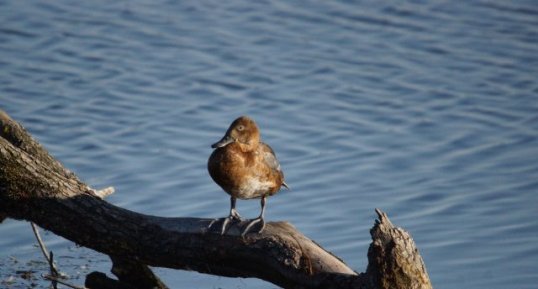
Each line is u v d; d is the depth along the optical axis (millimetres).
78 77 18141
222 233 9344
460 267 12508
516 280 12125
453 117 17000
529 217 13867
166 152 15680
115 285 11297
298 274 8953
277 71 18469
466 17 20594
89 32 19953
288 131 16453
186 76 18234
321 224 13648
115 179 14836
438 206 14234
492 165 15477
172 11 21000
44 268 12266
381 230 8438
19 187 9633
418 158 15680
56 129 16344
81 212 9633
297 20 20531
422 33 19922
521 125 16719
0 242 13133
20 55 18953
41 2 21422
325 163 15453
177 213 13875
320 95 17672
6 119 10953
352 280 8664
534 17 20516
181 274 12281
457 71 18500
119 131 16344
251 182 10367
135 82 18000
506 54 19094
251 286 11961
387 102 17453
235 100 17453
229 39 19688
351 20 20516
